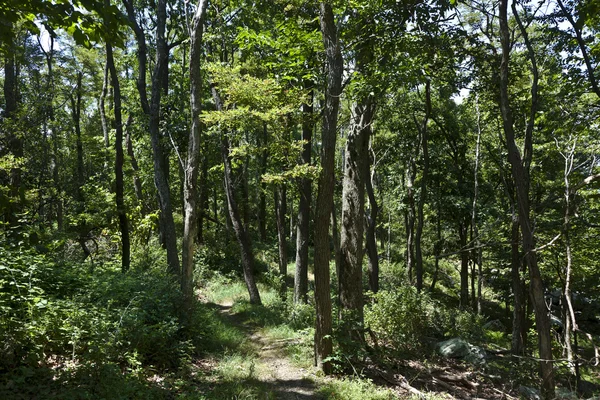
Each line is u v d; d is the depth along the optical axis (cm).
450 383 879
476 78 1084
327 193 755
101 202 1298
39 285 709
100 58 2262
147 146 1966
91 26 333
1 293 555
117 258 1466
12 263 647
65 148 2302
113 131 1928
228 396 592
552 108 1070
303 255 1363
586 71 929
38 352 525
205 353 791
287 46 949
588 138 1062
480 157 1953
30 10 315
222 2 1378
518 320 1259
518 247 1266
